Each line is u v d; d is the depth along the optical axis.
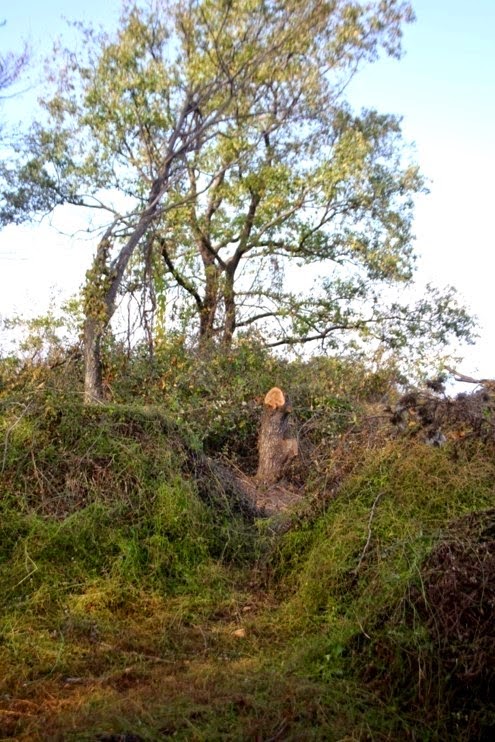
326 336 17.70
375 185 17.38
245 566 6.43
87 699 4.29
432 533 4.98
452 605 4.25
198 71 14.62
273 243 17.77
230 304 17.38
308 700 4.12
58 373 12.19
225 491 7.31
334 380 12.56
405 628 4.34
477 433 5.97
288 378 12.44
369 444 6.50
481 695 4.07
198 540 6.36
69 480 6.50
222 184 17.09
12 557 5.82
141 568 6.03
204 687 4.35
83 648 5.01
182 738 3.79
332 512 5.99
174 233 16.83
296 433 10.02
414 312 17.58
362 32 15.45
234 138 16.11
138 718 3.95
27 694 4.41
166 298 16.62
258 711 4.02
